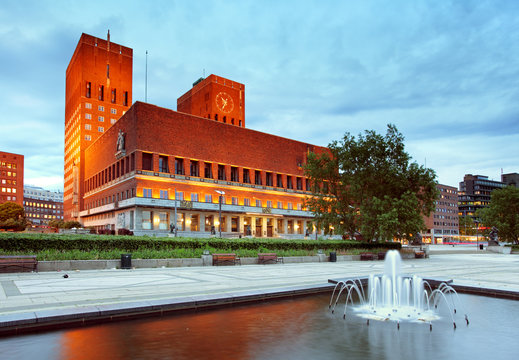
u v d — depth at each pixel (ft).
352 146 145.28
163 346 27.12
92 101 360.48
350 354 26.02
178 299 39.06
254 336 30.07
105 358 24.44
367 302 45.06
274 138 302.04
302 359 24.81
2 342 27.66
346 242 131.23
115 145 256.11
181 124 244.42
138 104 225.56
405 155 142.00
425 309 41.52
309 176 156.35
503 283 57.41
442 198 544.62
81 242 79.97
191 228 242.17
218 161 261.44
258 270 76.95
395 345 28.22
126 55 389.19
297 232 305.12
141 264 78.54
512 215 211.20
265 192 285.84
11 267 66.49
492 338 30.27
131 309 35.24
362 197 142.82
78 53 379.14
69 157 395.34
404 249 144.77
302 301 45.16
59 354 25.20
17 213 330.75
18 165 547.90
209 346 27.25
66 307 35.14
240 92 414.41
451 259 133.08
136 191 216.95
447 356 25.79
